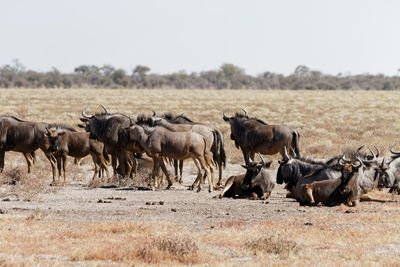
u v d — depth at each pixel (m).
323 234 44.59
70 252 38.12
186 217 53.91
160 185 81.69
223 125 166.88
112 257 37.19
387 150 114.44
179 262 36.38
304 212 57.16
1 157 86.25
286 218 52.47
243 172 97.06
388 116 198.25
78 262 36.44
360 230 45.81
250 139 85.25
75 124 161.25
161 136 76.38
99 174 89.56
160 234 43.59
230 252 39.34
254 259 37.62
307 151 115.00
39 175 88.75
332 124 174.88
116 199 67.75
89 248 38.94
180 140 75.56
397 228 47.00
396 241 42.31
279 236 40.81
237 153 115.62
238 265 35.28
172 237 40.59
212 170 78.31
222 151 80.38
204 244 40.88
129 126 78.94
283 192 74.94
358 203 60.81
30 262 34.97
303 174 66.81
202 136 76.25
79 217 53.41
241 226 47.84
